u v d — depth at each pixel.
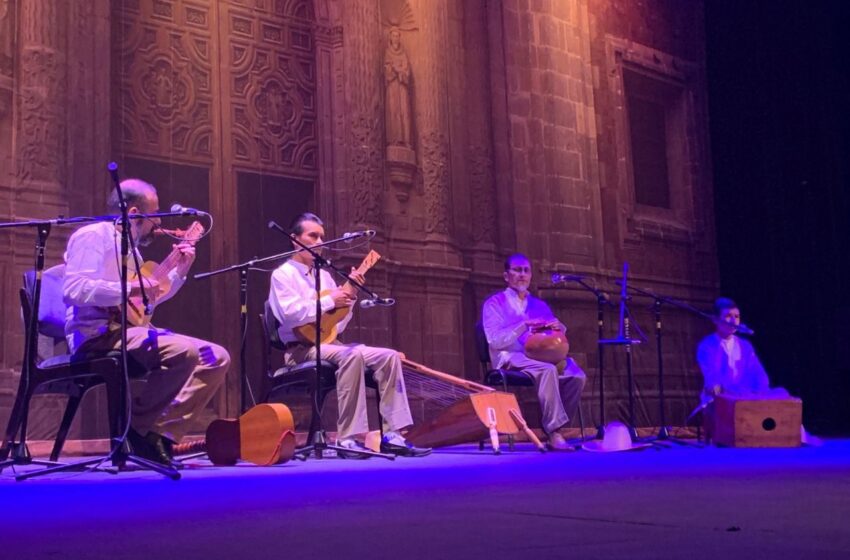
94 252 4.18
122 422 4.04
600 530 1.99
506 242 9.18
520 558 1.63
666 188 11.02
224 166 7.80
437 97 8.70
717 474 3.61
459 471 4.03
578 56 9.93
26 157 6.52
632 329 9.95
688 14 11.44
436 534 1.97
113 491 3.21
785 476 3.47
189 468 4.46
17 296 6.41
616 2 10.56
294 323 5.35
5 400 6.30
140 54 7.45
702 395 7.25
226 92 7.88
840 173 11.43
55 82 6.69
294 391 5.50
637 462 4.57
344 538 1.95
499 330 6.79
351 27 8.28
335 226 8.16
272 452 4.66
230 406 7.57
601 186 10.04
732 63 11.50
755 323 11.10
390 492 3.02
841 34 11.54
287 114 8.19
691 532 1.93
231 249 7.75
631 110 10.70
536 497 2.77
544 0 9.72
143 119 7.41
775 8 11.48
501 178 9.23
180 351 4.29
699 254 11.03
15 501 2.89
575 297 9.38
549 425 6.32
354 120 8.16
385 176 8.37
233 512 2.50
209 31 7.85
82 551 1.85
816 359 11.11
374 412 7.78
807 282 11.21
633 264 10.20
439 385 6.48
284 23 8.26
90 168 6.89
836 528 1.98
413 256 8.43
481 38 9.29
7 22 6.60
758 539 1.82
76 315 4.26
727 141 11.38
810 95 11.48
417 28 8.74
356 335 7.82
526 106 9.50
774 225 11.23
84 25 6.95
